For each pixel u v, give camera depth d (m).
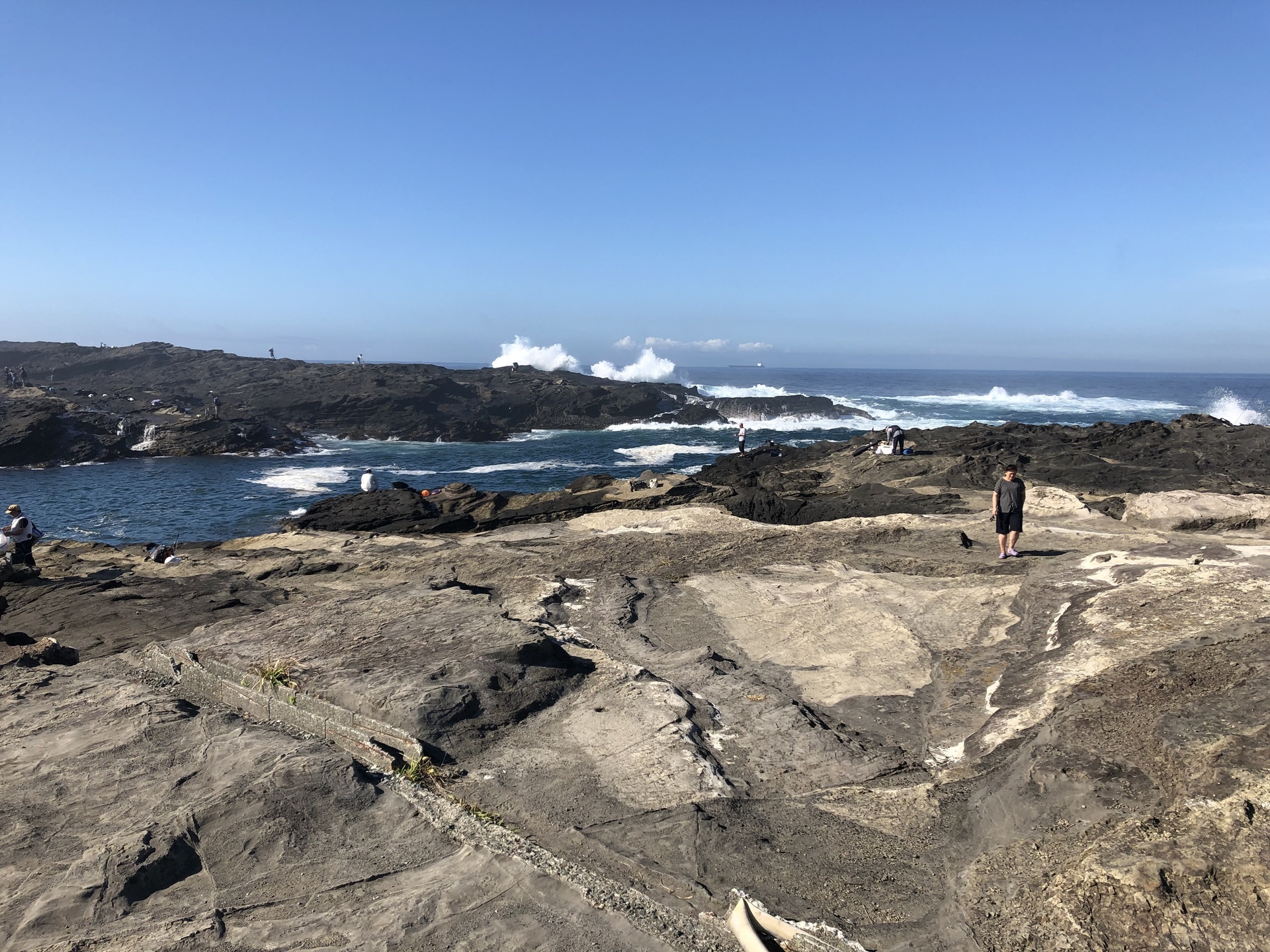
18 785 5.80
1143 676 5.93
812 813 5.26
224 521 30.12
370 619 8.58
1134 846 4.06
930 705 7.17
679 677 7.89
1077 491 23.67
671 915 4.28
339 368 98.69
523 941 4.08
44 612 12.87
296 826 5.09
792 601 10.35
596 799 5.54
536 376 98.88
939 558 12.26
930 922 4.14
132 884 4.58
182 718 6.82
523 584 11.62
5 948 4.18
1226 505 14.34
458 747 6.27
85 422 54.03
